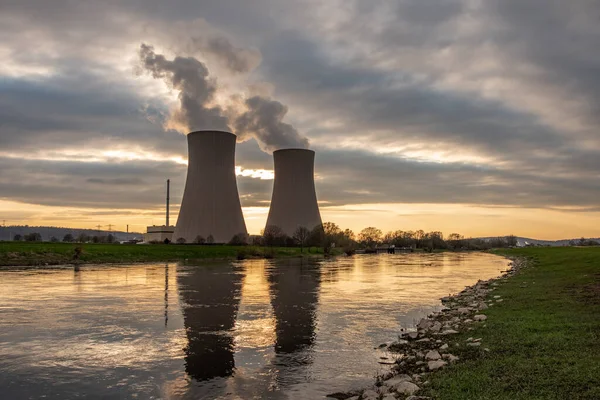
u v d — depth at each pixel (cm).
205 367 936
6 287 2359
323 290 2348
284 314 1575
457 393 691
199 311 1625
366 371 908
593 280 1862
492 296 1820
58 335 1223
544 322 1133
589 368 741
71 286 2423
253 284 2631
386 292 2275
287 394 780
